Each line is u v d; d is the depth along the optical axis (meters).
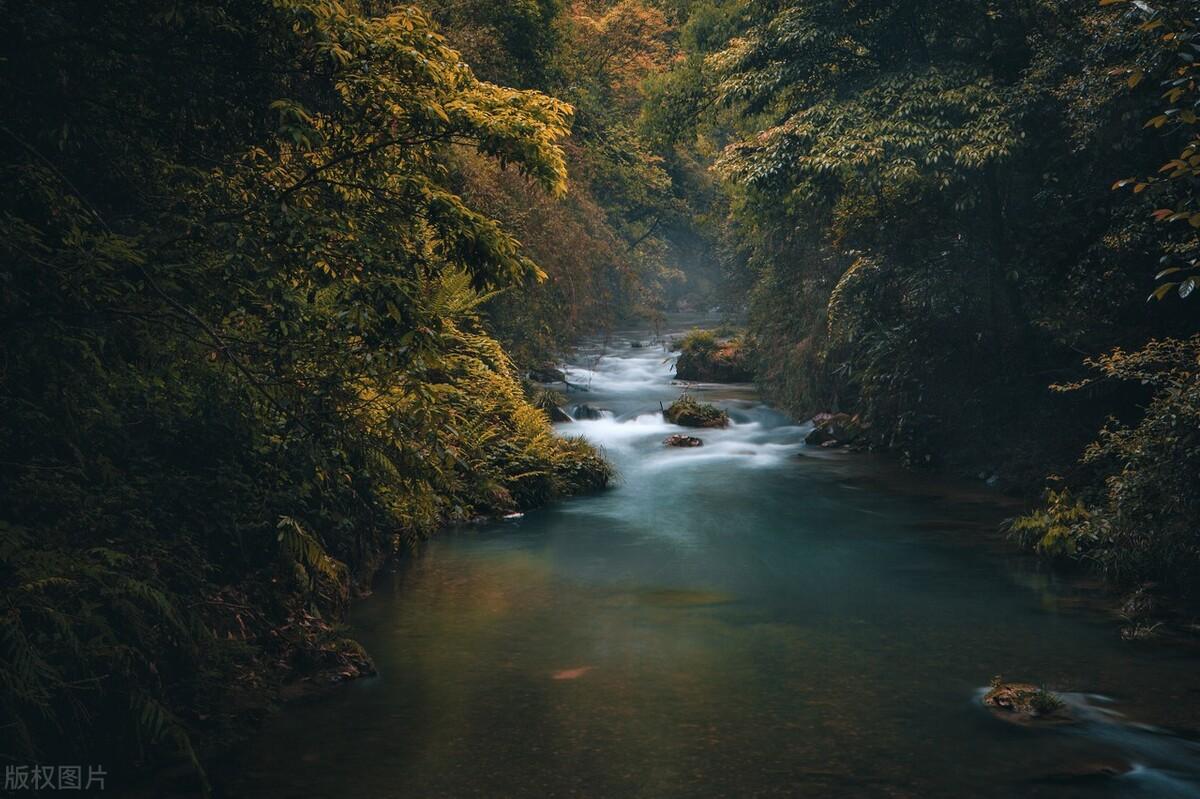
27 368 5.73
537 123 6.85
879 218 16.83
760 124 23.83
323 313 6.64
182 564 6.57
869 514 13.46
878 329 16.91
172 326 6.34
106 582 5.73
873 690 7.33
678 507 13.95
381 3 13.63
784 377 21.94
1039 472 14.41
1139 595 9.31
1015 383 15.70
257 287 6.51
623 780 5.86
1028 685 7.42
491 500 13.32
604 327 23.91
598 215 23.39
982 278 15.63
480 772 5.95
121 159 6.72
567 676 7.58
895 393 17.55
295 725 6.59
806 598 9.70
